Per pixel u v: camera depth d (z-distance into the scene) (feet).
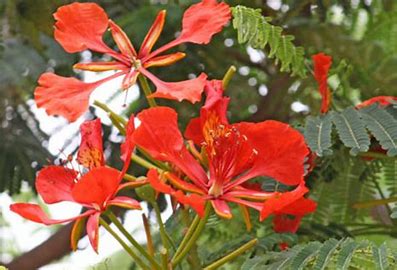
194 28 2.56
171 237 2.79
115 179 2.34
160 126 2.38
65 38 2.55
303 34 3.81
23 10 3.92
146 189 2.45
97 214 2.39
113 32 2.57
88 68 2.55
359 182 3.27
